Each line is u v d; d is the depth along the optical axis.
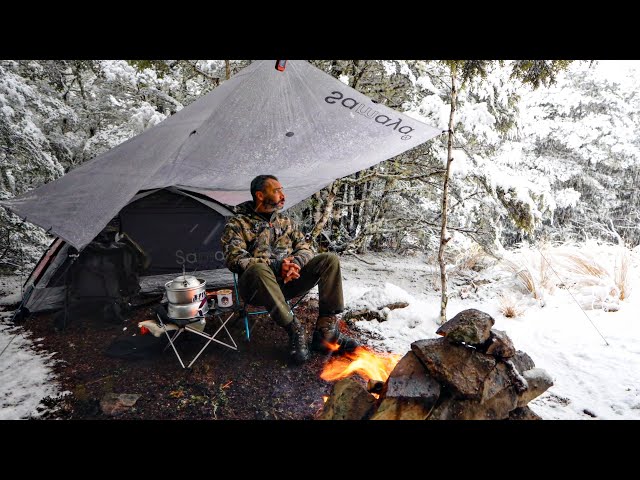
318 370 2.54
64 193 2.58
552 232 11.00
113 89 6.59
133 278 3.57
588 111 11.45
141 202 3.98
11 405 2.15
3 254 4.99
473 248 5.67
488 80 4.42
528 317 3.65
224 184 3.55
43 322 3.41
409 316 3.47
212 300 2.63
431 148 4.84
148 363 2.62
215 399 2.18
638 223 11.48
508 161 5.53
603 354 2.79
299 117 3.04
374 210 6.68
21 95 4.76
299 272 2.70
